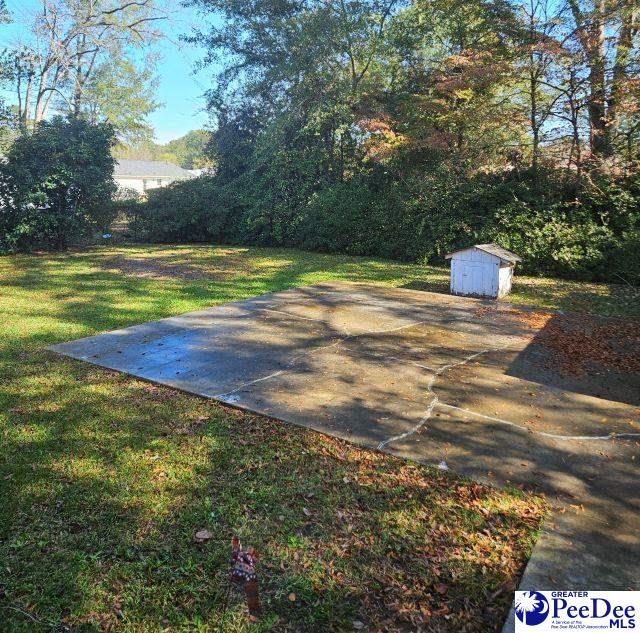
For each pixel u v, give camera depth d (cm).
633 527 251
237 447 328
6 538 240
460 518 257
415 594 210
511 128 1152
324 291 857
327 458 315
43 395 406
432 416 375
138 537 242
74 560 227
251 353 520
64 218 1319
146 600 206
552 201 1081
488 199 1146
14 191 1253
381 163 1323
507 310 736
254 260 1214
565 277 1041
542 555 231
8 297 766
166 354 512
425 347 549
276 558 230
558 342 571
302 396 410
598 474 299
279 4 1479
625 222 1012
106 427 353
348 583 216
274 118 1530
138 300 759
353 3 1395
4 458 311
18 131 1317
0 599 206
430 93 1252
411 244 1216
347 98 1401
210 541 240
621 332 618
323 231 1368
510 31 1049
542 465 309
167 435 344
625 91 951
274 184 1516
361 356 514
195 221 1565
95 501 269
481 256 820
